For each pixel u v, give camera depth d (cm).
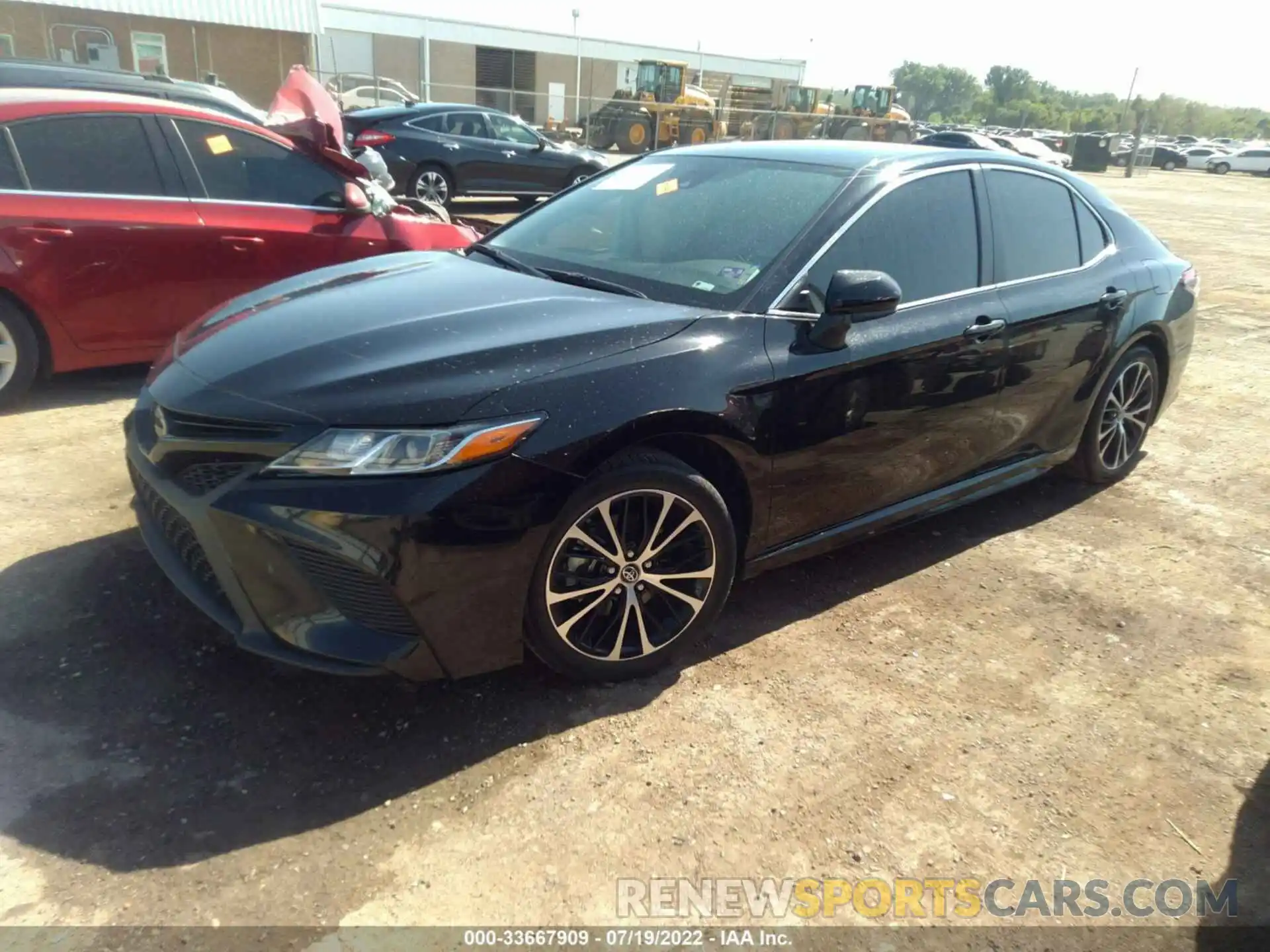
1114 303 409
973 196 365
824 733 270
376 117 1215
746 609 335
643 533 271
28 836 215
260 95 2373
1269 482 485
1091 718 286
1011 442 386
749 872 220
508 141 1290
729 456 283
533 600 256
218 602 257
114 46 2130
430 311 285
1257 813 250
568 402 250
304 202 536
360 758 247
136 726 253
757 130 2859
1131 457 473
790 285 304
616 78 3481
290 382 249
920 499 359
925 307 336
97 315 475
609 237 353
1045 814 245
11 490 378
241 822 224
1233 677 312
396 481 232
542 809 234
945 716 281
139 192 482
